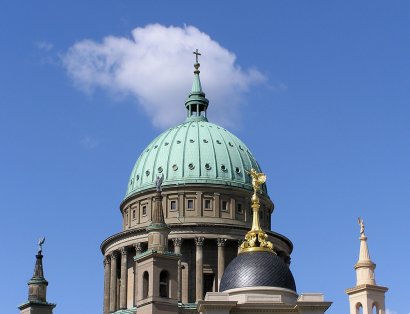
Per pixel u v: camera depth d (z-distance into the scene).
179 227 153.50
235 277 102.38
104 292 159.75
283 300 100.75
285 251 160.25
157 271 101.69
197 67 181.62
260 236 107.31
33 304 111.50
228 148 164.88
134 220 161.00
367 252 106.19
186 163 160.88
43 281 114.69
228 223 155.62
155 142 169.62
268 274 101.75
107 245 161.25
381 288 103.56
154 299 100.31
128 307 153.62
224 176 160.25
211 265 153.00
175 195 158.00
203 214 156.38
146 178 162.62
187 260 153.12
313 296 98.12
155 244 106.31
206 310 96.62
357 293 103.75
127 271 156.12
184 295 150.38
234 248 154.75
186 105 178.38
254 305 97.38
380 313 102.88
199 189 157.75
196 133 166.38
